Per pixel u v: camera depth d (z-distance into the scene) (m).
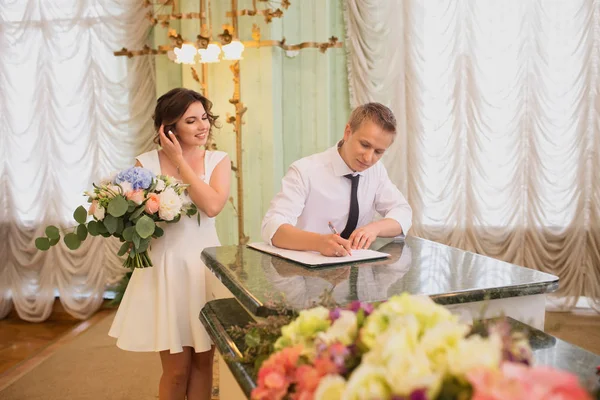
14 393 3.15
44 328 4.60
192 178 2.16
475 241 4.25
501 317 0.89
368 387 0.62
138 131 4.48
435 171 4.27
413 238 2.11
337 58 4.32
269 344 1.05
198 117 2.22
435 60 4.18
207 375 2.22
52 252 4.66
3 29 4.51
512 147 4.15
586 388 0.68
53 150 4.58
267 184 4.22
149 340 2.11
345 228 2.26
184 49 3.45
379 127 1.95
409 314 0.71
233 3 3.57
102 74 4.45
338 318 0.85
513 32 4.07
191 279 2.12
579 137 4.07
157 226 2.04
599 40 3.99
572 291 4.20
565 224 4.18
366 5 4.12
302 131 4.32
